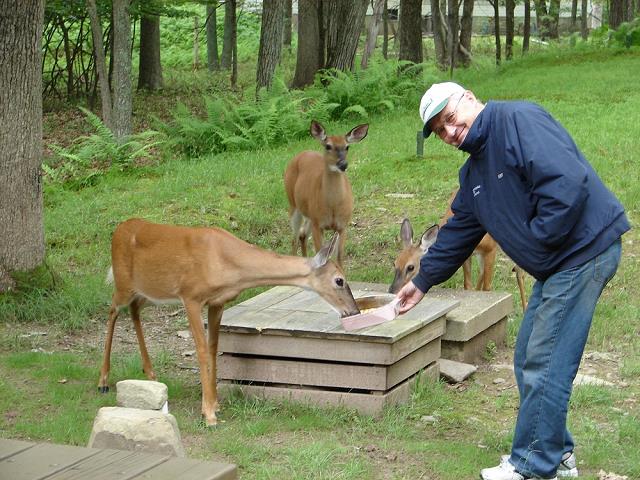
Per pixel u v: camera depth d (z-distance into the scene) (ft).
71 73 76.07
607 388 20.66
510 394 20.79
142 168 45.88
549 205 13.89
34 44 27.20
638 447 17.24
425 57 107.14
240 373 19.76
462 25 95.50
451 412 19.47
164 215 36.58
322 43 70.85
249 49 119.85
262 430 17.89
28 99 27.17
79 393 20.17
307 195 31.48
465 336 22.15
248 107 51.98
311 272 18.47
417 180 39.78
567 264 14.44
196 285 18.65
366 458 16.63
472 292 24.85
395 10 126.31
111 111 53.62
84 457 9.42
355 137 30.91
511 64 81.56
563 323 14.53
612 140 43.73
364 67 74.23
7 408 19.36
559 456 14.96
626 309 26.76
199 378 21.81
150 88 81.76
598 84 61.82
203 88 82.28
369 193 38.70
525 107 14.42
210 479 8.80
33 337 25.04
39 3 27.04
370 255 32.63
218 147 50.93
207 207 37.24
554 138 14.03
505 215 14.65
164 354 23.24
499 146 14.49
